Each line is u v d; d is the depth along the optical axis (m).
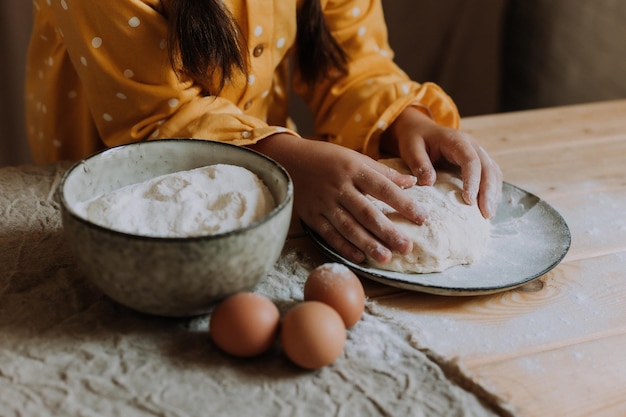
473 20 1.72
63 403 0.48
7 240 0.67
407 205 0.66
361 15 0.95
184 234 0.54
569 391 0.52
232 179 0.60
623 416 0.50
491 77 1.81
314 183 0.70
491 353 0.55
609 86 1.43
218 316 0.51
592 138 0.99
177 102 0.77
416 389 0.51
